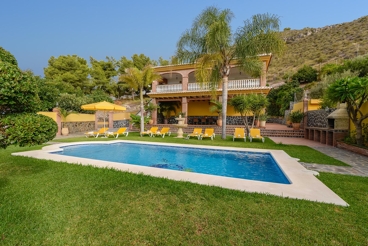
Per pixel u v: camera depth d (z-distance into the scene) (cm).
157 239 234
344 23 6081
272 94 2944
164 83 2325
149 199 335
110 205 314
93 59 4162
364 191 380
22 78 332
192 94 1848
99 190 374
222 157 832
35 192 365
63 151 934
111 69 4178
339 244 223
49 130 379
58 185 402
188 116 2180
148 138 1294
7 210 295
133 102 3738
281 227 253
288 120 1889
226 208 302
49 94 1627
